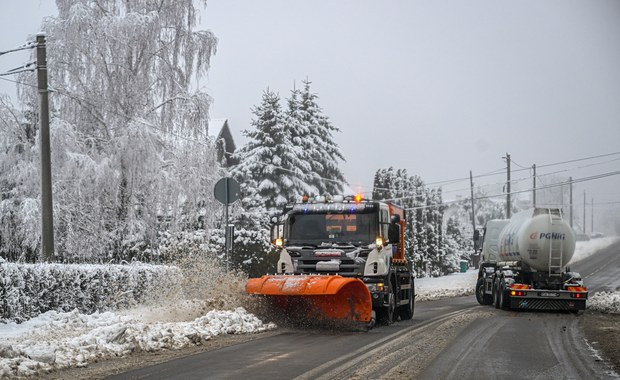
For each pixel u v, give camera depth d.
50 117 27.31
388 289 17.22
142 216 27.12
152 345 11.89
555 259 25.61
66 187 26.19
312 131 58.81
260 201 47.47
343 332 15.31
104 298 16.80
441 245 63.97
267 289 15.17
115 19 27.72
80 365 10.10
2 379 8.95
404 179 65.38
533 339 14.69
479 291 29.73
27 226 25.34
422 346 12.84
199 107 28.80
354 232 16.94
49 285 15.13
